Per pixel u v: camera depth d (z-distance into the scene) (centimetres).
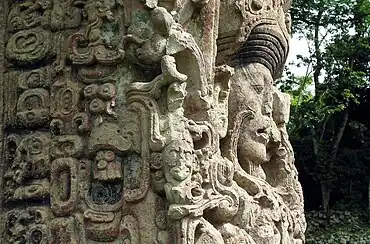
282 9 340
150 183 261
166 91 269
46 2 305
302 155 1440
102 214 265
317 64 1430
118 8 285
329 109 1360
